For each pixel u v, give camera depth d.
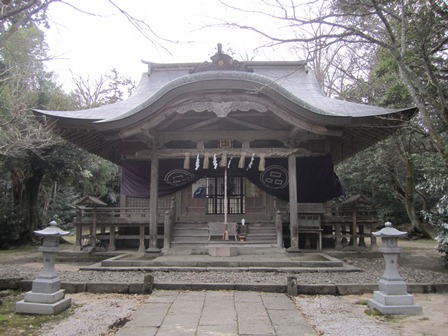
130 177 13.81
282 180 13.38
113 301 6.95
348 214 13.81
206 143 14.36
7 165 17.00
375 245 13.05
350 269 9.33
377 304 6.15
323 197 13.27
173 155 11.92
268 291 7.66
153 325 5.45
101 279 8.41
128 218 13.32
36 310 6.00
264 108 10.77
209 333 5.10
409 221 23.88
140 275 8.95
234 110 10.88
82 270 9.62
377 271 9.45
